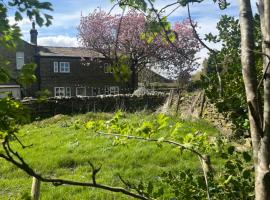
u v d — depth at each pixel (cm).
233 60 354
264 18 210
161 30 284
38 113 2747
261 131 210
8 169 1256
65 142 1655
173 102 2417
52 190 1034
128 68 249
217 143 370
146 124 322
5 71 240
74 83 5162
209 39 362
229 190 358
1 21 243
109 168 1262
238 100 339
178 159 1305
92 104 3041
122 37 4697
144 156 1342
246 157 353
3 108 225
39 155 1452
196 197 375
